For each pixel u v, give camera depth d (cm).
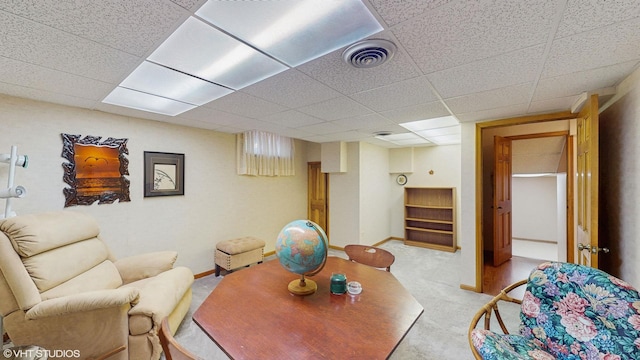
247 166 425
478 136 319
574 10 113
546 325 146
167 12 118
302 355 109
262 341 118
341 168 494
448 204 537
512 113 283
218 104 254
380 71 178
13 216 202
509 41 140
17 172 230
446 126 358
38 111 240
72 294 187
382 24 126
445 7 113
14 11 114
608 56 154
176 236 344
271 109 270
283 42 144
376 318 137
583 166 221
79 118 264
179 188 346
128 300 181
